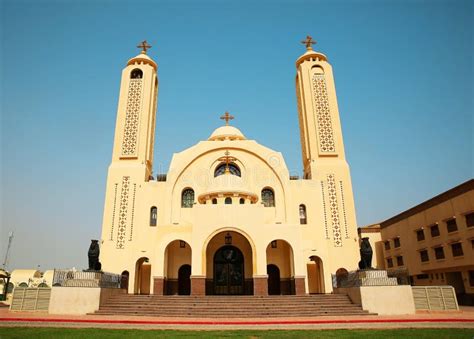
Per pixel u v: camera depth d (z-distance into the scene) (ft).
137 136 115.34
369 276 70.44
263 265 88.48
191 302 72.79
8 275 110.01
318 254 102.58
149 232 104.42
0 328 48.70
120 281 85.05
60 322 54.85
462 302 100.37
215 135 124.26
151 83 124.36
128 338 40.73
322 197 110.42
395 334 43.57
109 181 109.50
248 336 42.60
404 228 127.85
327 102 122.83
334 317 62.39
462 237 97.25
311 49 132.77
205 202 101.40
